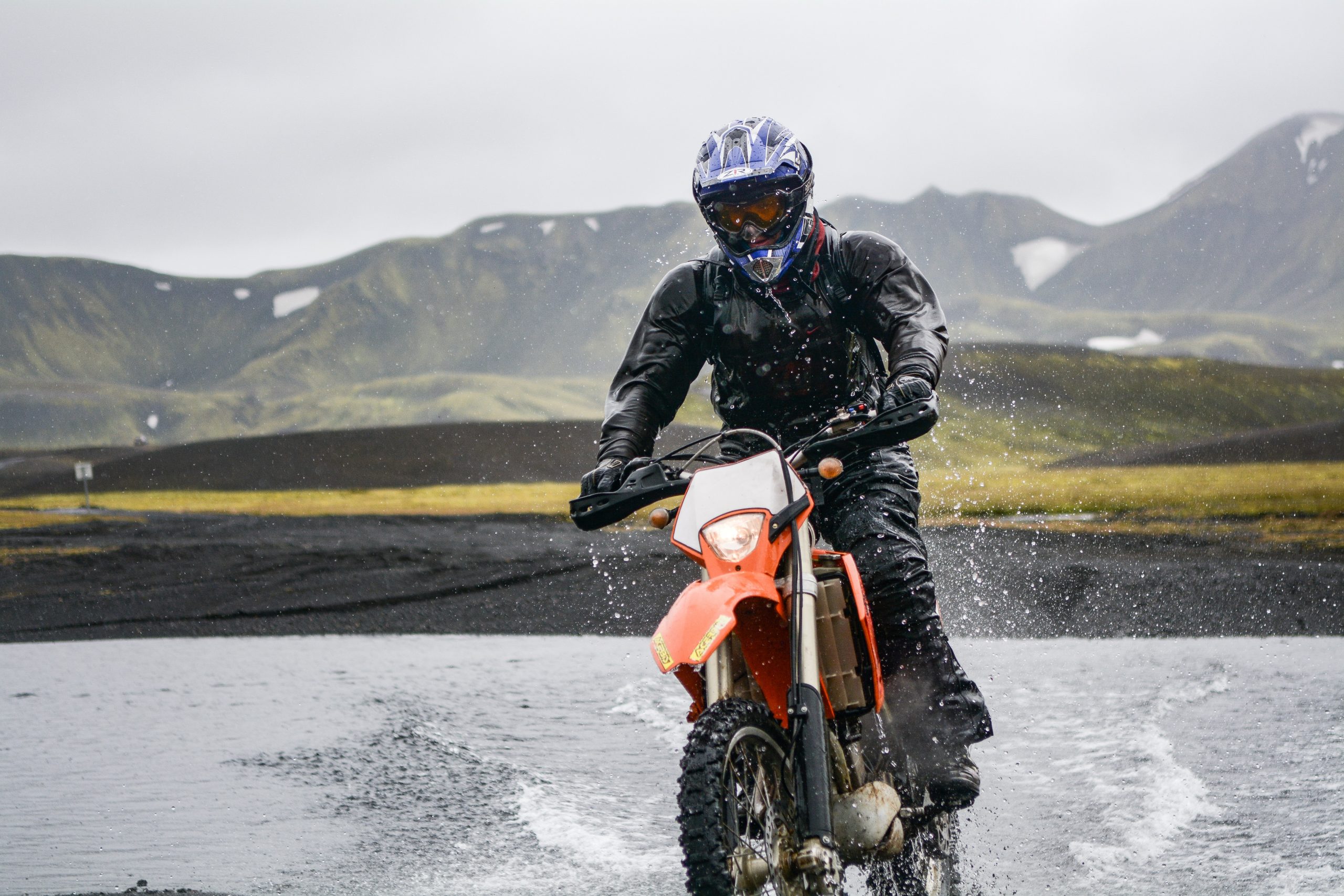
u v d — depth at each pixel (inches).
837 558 145.7
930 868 155.6
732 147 161.0
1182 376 6850.4
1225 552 755.4
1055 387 6186.0
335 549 1079.0
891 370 162.1
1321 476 1679.4
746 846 126.1
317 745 275.0
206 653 494.0
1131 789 211.9
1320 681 328.5
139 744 282.5
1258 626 474.9
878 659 156.7
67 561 1040.2
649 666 404.8
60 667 450.9
